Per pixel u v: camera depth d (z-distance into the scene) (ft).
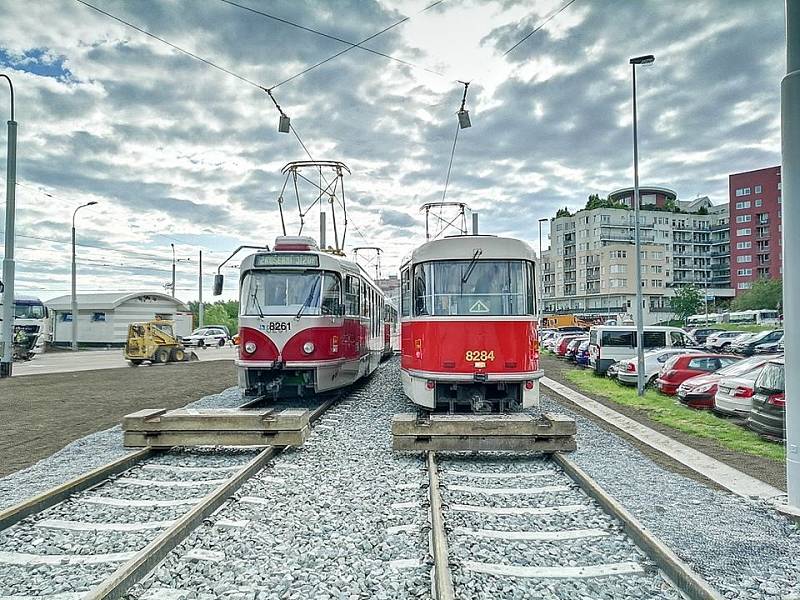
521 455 30.91
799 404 22.06
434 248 38.55
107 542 18.56
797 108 22.33
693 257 340.39
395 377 72.84
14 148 75.05
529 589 15.28
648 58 61.41
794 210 22.31
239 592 15.02
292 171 62.44
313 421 39.91
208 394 58.80
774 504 22.53
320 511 21.29
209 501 20.66
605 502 21.52
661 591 15.25
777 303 249.55
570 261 324.60
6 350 77.66
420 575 16.01
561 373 84.79
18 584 15.74
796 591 15.42
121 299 167.94
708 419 43.06
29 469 28.07
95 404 51.70
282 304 43.96
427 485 24.53
